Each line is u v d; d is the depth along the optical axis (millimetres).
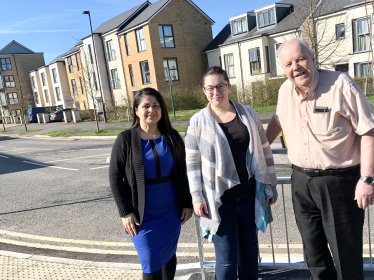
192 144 2213
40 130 25562
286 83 2189
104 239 4266
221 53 27422
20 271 3270
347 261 2064
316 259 2256
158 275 2381
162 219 2336
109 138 16219
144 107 2281
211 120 2172
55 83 43938
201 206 2180
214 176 2156
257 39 24188
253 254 2373
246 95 22094
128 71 29172
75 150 13430
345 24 19156
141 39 27156
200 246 2648
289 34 22469
